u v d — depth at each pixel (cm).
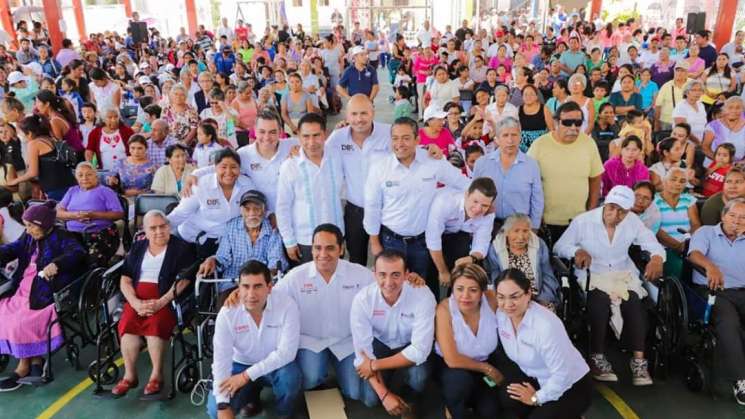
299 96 870
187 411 382
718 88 938
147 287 412
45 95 698
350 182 434
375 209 404
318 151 407
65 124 705
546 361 323
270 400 390
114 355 423
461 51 1327
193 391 387
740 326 389
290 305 354
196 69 1127
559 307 402
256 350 353
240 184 448
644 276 415
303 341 373
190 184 447
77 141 722
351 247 451
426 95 1047
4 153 662
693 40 1298
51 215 440
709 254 415
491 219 398
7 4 2003
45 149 620
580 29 1823
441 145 643
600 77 995
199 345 388
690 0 1870
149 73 1400
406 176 390
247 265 336
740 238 404
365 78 930
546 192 464
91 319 506
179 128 768
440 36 1995
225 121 783
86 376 425
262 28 3078
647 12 2394
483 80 1166
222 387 340
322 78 1247
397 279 330
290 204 420
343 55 1551
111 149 684
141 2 3088
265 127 445
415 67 1290
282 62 1286
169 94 783
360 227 441
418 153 394
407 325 355
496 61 1327
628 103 841
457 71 1054
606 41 1650
